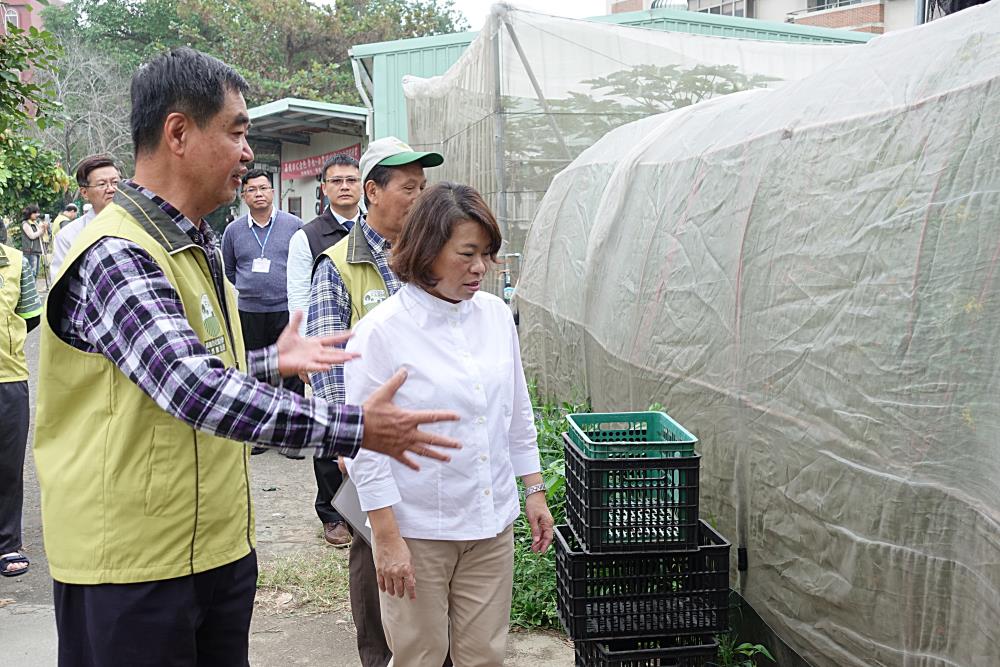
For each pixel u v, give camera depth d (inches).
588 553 122.0
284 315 284.7
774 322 134.6
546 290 280.8
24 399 193.3
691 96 318.7
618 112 314.5
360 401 105.7
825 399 120.3
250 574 94.0
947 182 103.1
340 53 1300.4
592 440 138.9
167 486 81.9
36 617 173.0
